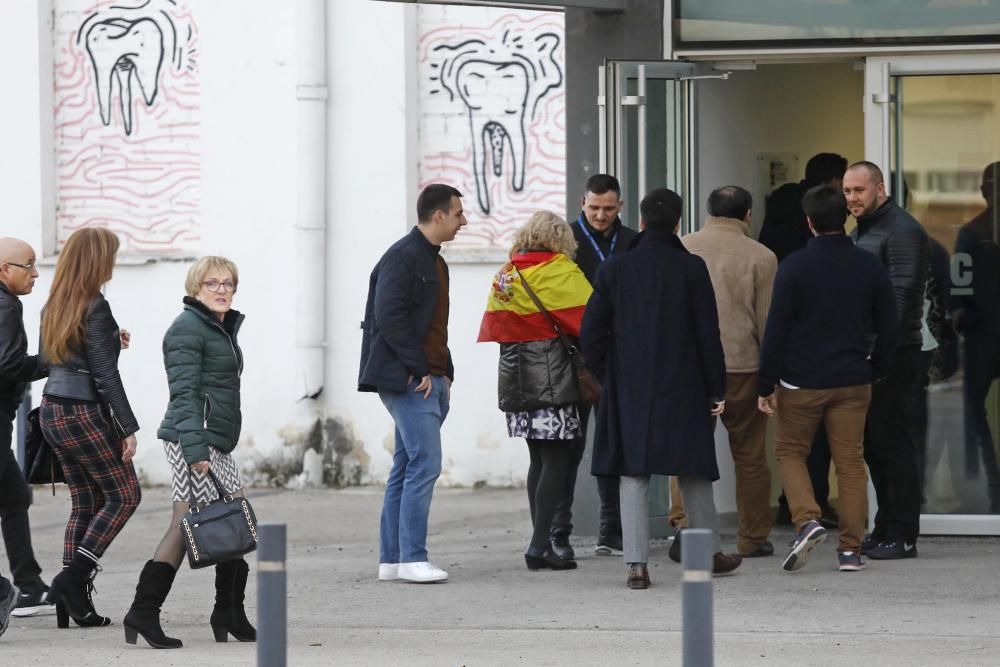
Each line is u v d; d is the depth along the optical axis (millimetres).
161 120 39344
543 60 37469
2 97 39812
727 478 30141
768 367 24797
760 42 28500
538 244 25562
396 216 37719
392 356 25109
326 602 24453
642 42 28984
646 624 22141
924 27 27953
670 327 24000
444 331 25641
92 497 23375
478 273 37469
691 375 24031
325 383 38219
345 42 37781
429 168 38000
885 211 26453
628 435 24031
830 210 24891
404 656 20328
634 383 24000
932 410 28688
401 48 37562
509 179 37750
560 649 20625
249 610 24281
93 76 39719
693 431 24000
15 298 22547
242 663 19891
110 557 30375
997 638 20797
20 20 39688
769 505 26859
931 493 28766
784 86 32844
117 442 22609
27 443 22953
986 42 27750
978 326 28500
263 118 38250
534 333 25328
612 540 27906
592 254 26891
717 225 26484
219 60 38531
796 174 33281
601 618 22625
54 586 22750
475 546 30109
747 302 26047
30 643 21688
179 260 38938
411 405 25422
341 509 35219
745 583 24703
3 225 40000
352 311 38000
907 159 28531
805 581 24844
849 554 25516
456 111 37812
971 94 28281
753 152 32156
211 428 20984
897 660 19578
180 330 20828
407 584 25875
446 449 37781
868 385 25188
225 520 20625
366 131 37781
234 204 38531
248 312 38438
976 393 28547
